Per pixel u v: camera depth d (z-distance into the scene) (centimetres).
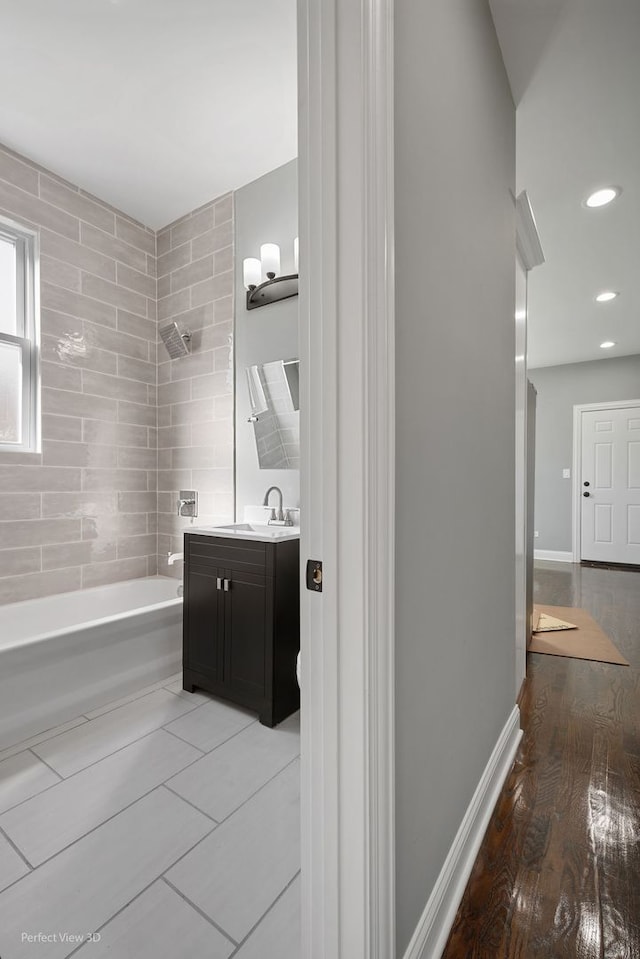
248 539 204
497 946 102
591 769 166
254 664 201
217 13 181
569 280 363
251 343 277
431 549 99
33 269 267
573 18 151
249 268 266
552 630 324
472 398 127
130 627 222
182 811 143
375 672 72
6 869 121
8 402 262
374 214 71
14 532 256
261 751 175
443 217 105
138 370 319
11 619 248
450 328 110
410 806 90
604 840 132
